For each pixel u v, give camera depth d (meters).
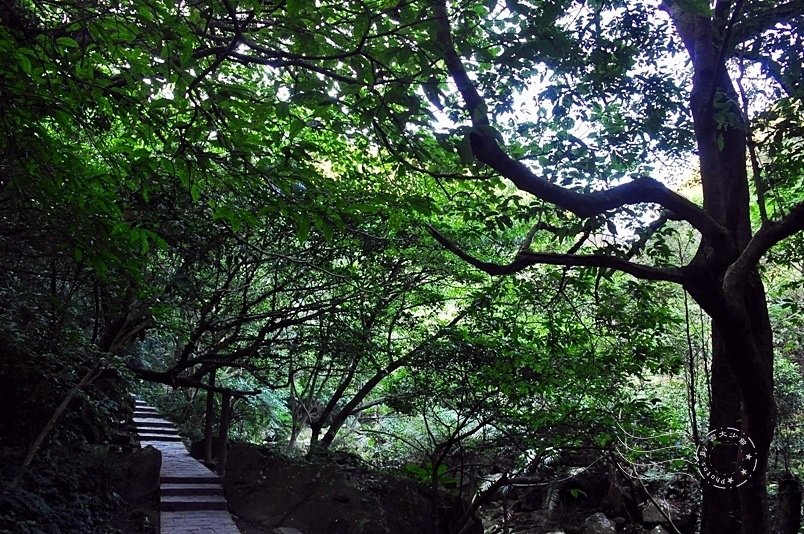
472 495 8.02
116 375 8.77
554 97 4.65
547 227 4.55
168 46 2.76
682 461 6.31
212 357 9.09
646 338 6.80
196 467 9.82
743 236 4.38
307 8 2.66
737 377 3.61
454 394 7.82
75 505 7.07
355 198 4.61
